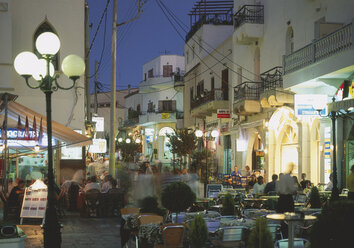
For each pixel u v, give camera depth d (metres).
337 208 4.16
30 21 20.94
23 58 8.48
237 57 28.98
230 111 30.16
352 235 4.03
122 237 9.85
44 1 21.16
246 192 19.56
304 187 17.86
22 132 17.69
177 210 9.15
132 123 62.75
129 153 52.41
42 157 20.44
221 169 32.31
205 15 37.03
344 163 16.81
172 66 58.81
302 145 19.86
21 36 20.81
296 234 10.65
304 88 18.80
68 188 18.59
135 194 17.14
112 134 20.89
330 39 15.84
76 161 20.77
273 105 21.39
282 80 21.08
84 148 20.86
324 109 17.09
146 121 56.91
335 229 4.08
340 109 15.61
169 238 7.71
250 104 24.34
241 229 8.18
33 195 14.11
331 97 17.20
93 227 13.70
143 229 8.12
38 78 8.78
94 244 10.93
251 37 24.81
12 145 17.88
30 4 20.98
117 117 74.69
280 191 11.28
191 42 40.50
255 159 27.14
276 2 23.08
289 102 20.27
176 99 56.03
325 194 15.15
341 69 15.09
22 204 14.11
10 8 19.98
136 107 64.81
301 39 20.25
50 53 8.21
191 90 40.75
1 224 6.58
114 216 16.31
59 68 21.20
